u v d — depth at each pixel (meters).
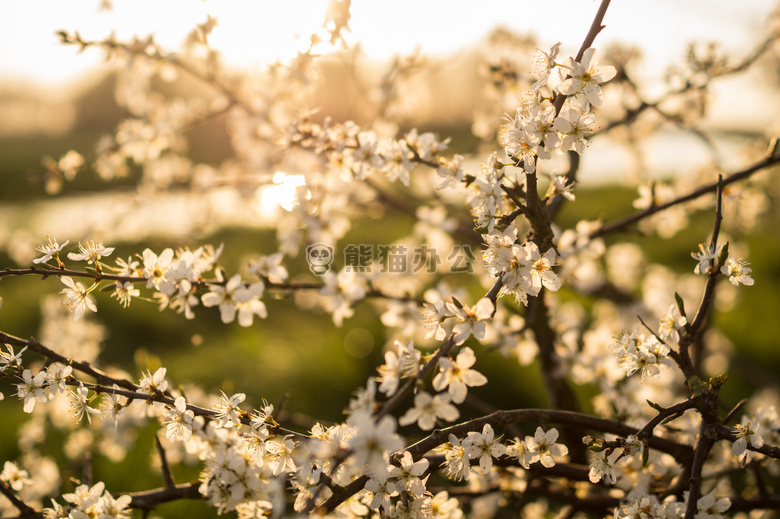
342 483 1.30
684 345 1.36
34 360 3.55
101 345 5.99
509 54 3.04
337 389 5.09
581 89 1.19
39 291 7.08
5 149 34.53
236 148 3.88
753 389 4.91
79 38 2.43
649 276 4.96
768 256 7.82
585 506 2.01
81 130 34.56
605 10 1.22
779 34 2.55
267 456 1.35
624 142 3.34
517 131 1.26
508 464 1.64
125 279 1.44
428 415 1.00
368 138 1.76
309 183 2.20
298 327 6.61
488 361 4.92
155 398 1.38
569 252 2.25
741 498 1.72
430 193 3.37
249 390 4.93
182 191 3.49
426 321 1.20
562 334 2.39
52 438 3.38
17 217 11.50
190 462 2.69
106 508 1.46
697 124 2.81
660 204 2.37
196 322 6.67
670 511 1.36
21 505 1.51
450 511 1.49
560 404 2.30
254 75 3.31
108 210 3.62
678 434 1.92
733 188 2.33
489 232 1.27
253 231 6.15
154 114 3.26
